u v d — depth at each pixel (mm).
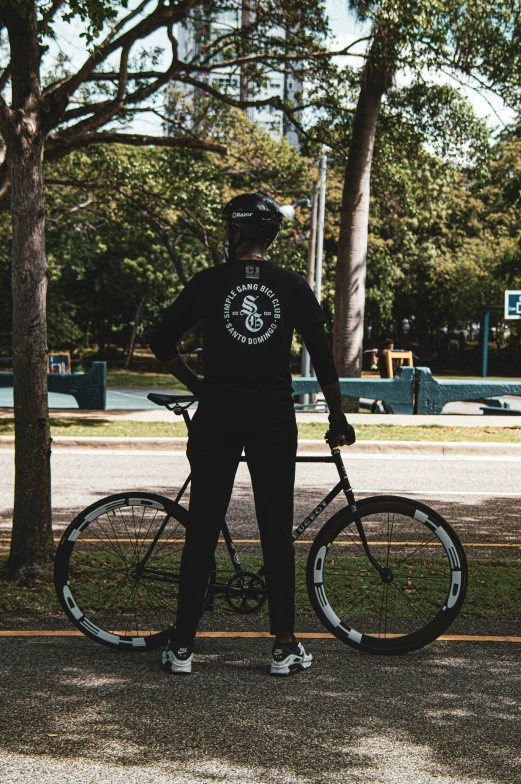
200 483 3648
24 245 4953
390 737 3041
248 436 3596
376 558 4035
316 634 4203
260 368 3570
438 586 4035
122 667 3723
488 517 7723
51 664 3742
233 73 18000
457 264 43031
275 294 3600
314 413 17062
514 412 18406
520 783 2723
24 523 5031
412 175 22297
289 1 15398
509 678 3629
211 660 3811
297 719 3188
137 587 4094
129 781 2711
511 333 44781
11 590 4758
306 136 19656
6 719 3160
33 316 4969
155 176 22422
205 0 15297
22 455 5027
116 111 15094
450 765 2836
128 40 13703
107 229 32719
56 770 2779
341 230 19203
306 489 9039
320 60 17891
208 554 3693
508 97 17125
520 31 16359
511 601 4766
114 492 8797
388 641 3934
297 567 5555
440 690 3486
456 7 15891
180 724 3133
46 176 23812
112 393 28953
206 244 23500
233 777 2742
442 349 53094
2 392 26531
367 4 14750
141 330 55125
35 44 5105
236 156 24391
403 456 12422
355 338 19281
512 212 44219
